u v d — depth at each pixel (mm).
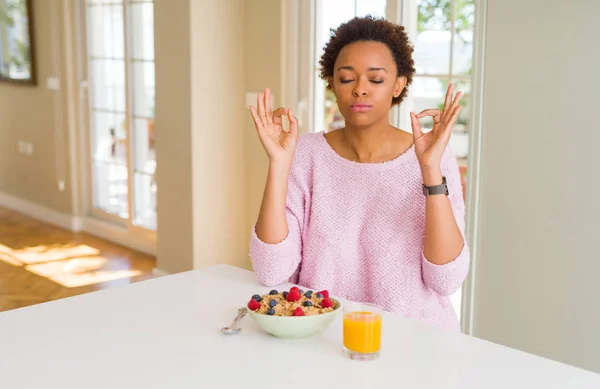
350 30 1792
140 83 4891
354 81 1772
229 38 4090
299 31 3824
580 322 2645
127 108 4980
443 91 3205
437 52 3205
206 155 4094
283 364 1344
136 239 5113
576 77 2564
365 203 1842
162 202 4316
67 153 5648
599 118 2523
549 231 2695
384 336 1497
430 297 1811
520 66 2705
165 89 4176
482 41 2799
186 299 1717
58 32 5527
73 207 5652
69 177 5656
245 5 4098
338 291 1860
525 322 2805
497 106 2791
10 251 5086
